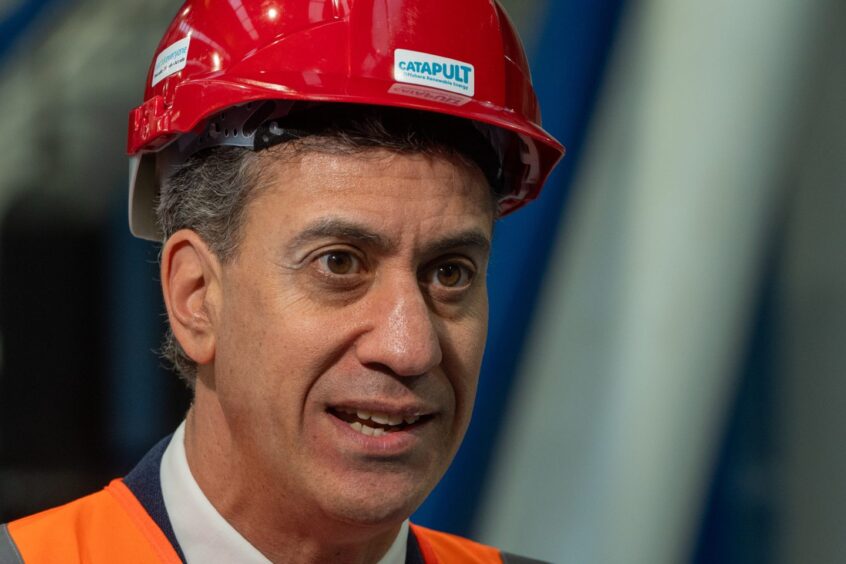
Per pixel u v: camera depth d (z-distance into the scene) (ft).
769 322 16.67
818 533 16.24
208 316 6.18
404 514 5.91
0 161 17.49
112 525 6.46
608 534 16.47
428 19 6.06
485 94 6.18
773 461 16.47
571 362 16.79
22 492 17.01
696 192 16.80
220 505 6.29
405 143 5.72
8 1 17.60
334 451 5.76
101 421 17.25
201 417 6.37
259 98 5.77
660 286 16.72
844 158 16.81
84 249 17.40
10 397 17.08
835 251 16.70
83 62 17.54
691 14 16.97
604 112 17.01
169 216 6.47
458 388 6.05
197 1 6.53
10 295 17.25
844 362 16.44
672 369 16.61
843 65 16.90
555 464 16.67
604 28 17.07
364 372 5.68
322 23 5.96
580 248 16.89
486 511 16.66
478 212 5.98
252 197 5.85
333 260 5.70
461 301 6.05
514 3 17.28
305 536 6.22
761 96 16.85
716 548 16.42
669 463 16.51
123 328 17.37
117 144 17.43
